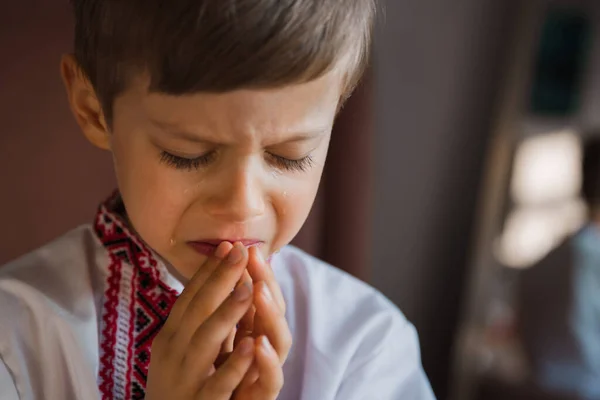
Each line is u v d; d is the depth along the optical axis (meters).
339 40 0.42
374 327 0.66
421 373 0.68
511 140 1.47
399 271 1.48
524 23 1.42
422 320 1.55
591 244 1.44
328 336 0.64
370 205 1.05
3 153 0.85
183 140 0.42
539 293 1.48
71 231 0.61
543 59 1.44
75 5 0.51
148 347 0.56
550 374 1.47
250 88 0.40
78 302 0.56
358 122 1.00
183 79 0.39
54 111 0.86
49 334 0.55
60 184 0.88
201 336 0.45
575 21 1.43
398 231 1.45
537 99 1.45
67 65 0.52
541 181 1.48
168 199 0.45
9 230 0.88
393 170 1.39
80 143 0.88
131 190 0.46
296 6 0.39
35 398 0.54
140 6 0.40
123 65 0.43
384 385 0.64
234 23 0.38
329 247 1.04
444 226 1.52
